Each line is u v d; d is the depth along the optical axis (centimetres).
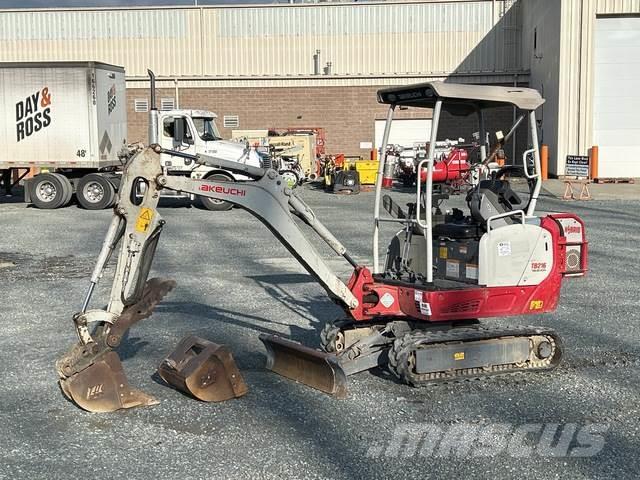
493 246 638
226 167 617
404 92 656
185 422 557
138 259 585
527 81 3472
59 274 1134
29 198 2078
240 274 1123
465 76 3509
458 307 629
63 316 881
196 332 807
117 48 3816
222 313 891
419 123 3534
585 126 2798
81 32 3816
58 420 563
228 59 3803
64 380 584
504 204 661
